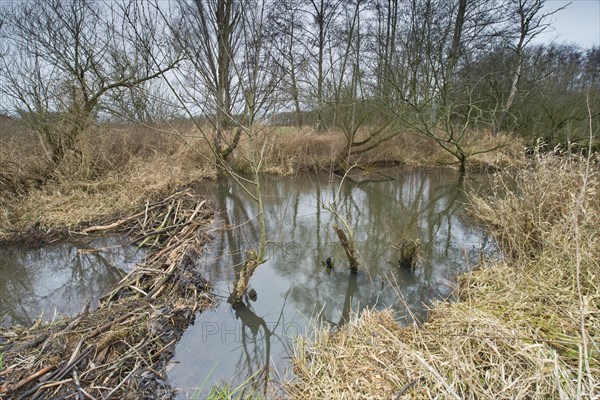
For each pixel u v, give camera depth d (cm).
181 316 338
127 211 637
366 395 225
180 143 1022
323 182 1040
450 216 691
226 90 520
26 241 534
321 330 317
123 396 234
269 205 802
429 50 984
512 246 435
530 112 1399
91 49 710
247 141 1094
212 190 917
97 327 293
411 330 297
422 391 221
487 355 240
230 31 491
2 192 645
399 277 435
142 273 404
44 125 739
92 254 507
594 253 332
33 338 286
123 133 884
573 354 229
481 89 1289
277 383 263
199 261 478
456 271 441
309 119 1320
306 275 453
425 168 1208
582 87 1469
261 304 386
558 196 438
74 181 718
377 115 1149
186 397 248
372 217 698
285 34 929
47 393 229
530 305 294
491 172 1098
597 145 1130
